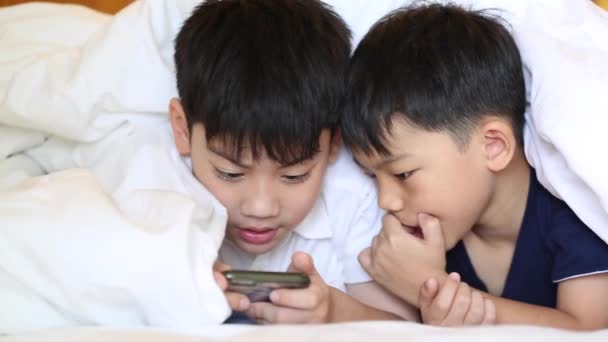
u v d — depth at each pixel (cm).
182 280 68
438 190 92
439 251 96
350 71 93
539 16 98
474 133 92
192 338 63
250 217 91
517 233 101
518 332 62
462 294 88
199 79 88
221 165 88
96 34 105
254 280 77
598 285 91
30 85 97
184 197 78
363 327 65
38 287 70
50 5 119
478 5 102
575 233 93
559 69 87
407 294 99
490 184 95
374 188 104
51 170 105
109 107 99
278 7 94
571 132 83
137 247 69
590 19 97
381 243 100
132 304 69
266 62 87
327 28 94
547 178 91
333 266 108
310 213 104
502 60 93
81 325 71
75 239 69
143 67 100
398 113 89
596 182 81
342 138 96
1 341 64
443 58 91
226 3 95
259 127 85
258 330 65
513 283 102
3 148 102
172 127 98
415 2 104
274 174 88
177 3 101
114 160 97
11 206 72
